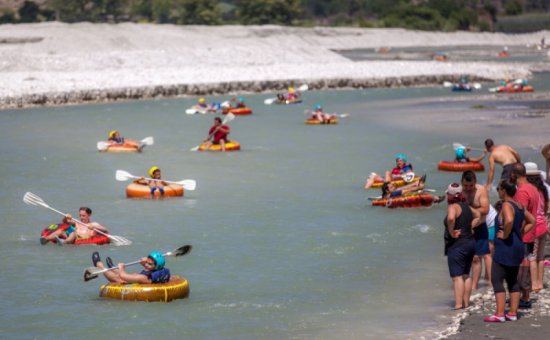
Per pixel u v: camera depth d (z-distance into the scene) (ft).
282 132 375.66
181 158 298.97
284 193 229.04
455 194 120.98
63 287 141.38
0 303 132.36
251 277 146.82
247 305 130.31
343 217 196.13
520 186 121.90
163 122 428.15
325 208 207.00
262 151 314.55
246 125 407.64
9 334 118.21
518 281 119.03
